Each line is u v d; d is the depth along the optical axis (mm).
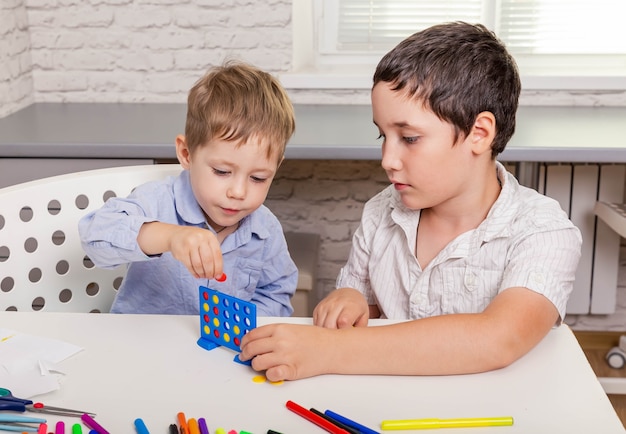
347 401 760
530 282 933
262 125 1042
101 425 717
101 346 877
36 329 921
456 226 1094
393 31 2482
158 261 1231
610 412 739
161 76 2424
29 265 1229
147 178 1315
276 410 744
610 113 2250
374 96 985
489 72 978
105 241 980
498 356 820
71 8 2375
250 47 2387
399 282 1161
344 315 922
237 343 861
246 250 1262
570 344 884
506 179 1089
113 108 2355
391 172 1002
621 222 1978
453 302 1091
